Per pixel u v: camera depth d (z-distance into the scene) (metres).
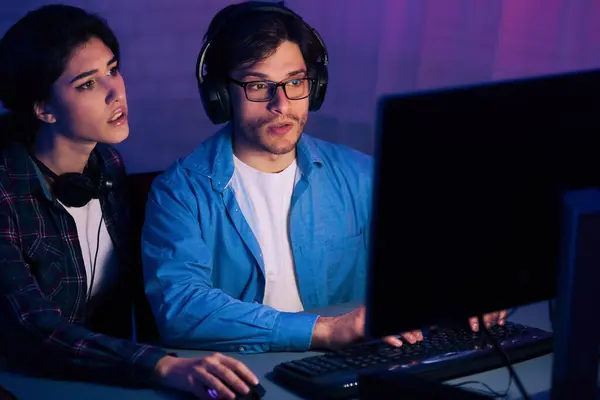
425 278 1.04
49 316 1.44
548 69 2.27
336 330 1.40
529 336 1.36
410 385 1.10
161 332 1.50
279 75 1.55
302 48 1.58
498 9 2.31
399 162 0.98
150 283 1.56
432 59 2.48
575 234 0.99
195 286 1.52
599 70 1.09
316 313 1.63
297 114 1.59
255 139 1.60
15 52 1.55
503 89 1.02
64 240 1.68
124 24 2.76
